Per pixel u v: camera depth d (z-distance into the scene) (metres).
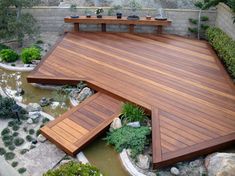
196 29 12.36
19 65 10.41
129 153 6.60
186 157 6.40
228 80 9.05
